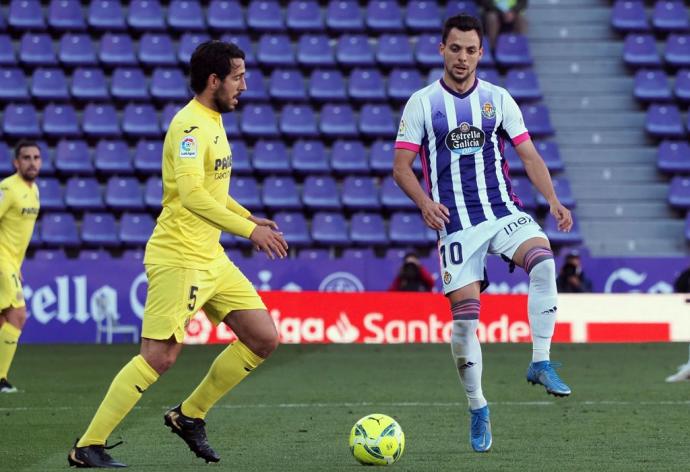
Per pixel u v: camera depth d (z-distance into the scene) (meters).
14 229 32.97
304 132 57.97
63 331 46.81
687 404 27.97
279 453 20.25
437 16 63.50
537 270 19.17
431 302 47.00
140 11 61.62
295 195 54.78
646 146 60.09
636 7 64.44
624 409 26.89
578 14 64.81
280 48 61.09
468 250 19.56
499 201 19.83
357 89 59.84
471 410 20.14
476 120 19.78
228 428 23.86
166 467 18.62
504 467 18.36
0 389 31.94
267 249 17.58
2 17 61.06
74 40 60.00
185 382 33.84
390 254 52.12
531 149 20.03
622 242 55.81
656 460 19.09
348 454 20.08
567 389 19.12
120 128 57.38
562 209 19.64
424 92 19.97
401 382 33.72
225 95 18.33
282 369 37.75
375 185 55.72
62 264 46.84
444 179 19.84
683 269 48.62
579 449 20.47
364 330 46.69
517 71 60.84
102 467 18.34
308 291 47.00
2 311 32.66
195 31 61.72
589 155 59.31
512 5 62.25
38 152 33.44
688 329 47.31
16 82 58.06
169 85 58.75
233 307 18.80
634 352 43.78
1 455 20.25
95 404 28.64
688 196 56.66
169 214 18.33
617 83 62.25
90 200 53.56
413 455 19.83
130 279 47.28
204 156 18.11
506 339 46.94
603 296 47.16
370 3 63.56
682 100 61.06
